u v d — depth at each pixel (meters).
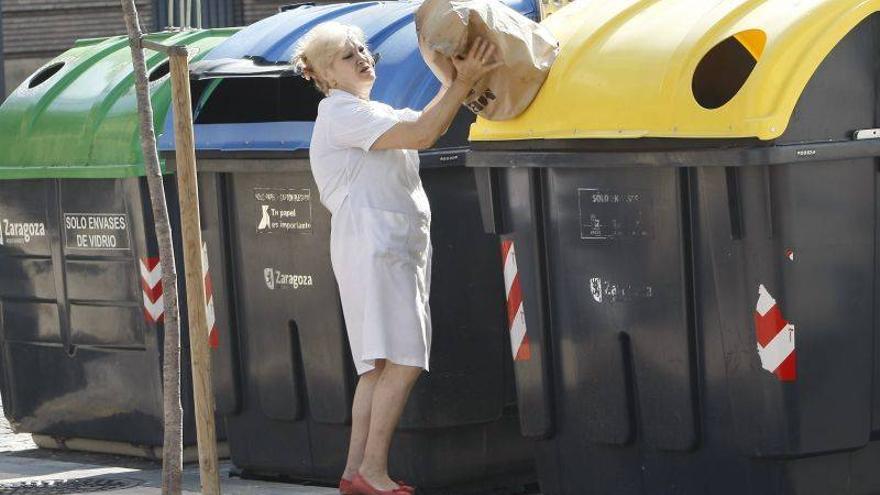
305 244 16.27
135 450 19.59
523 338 14.77
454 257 15.85
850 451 13.41
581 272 14.20
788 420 13.02
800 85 12.68
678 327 13.54
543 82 14.28
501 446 16.36
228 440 17.58
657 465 14.01
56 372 20.02
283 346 16.67
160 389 18.92
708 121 12.89
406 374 14.66
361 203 14.56
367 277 14.51
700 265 13.34
